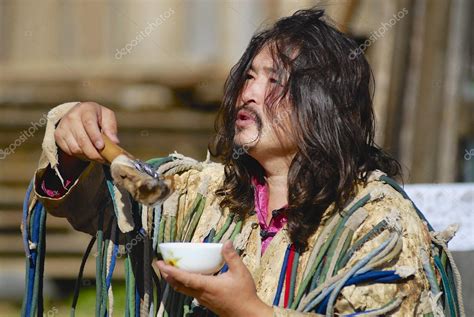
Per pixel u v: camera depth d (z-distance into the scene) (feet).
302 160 11.74
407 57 24.26
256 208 12.26
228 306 10.33
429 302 11.07
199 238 12.41
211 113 43.19
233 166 12.47
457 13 24.40
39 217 12.41
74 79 43.75
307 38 12.13
